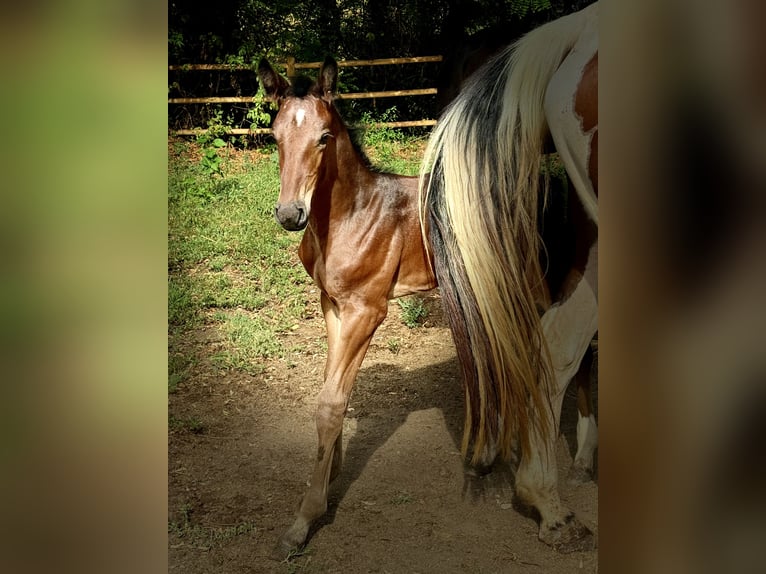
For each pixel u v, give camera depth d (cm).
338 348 272
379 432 362
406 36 1032
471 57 722
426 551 264
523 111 232
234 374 429
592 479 303
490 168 234
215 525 285
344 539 273
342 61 909
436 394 403
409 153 839
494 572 249
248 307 516
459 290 242
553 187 254
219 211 675
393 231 277
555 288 254
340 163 263
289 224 240
